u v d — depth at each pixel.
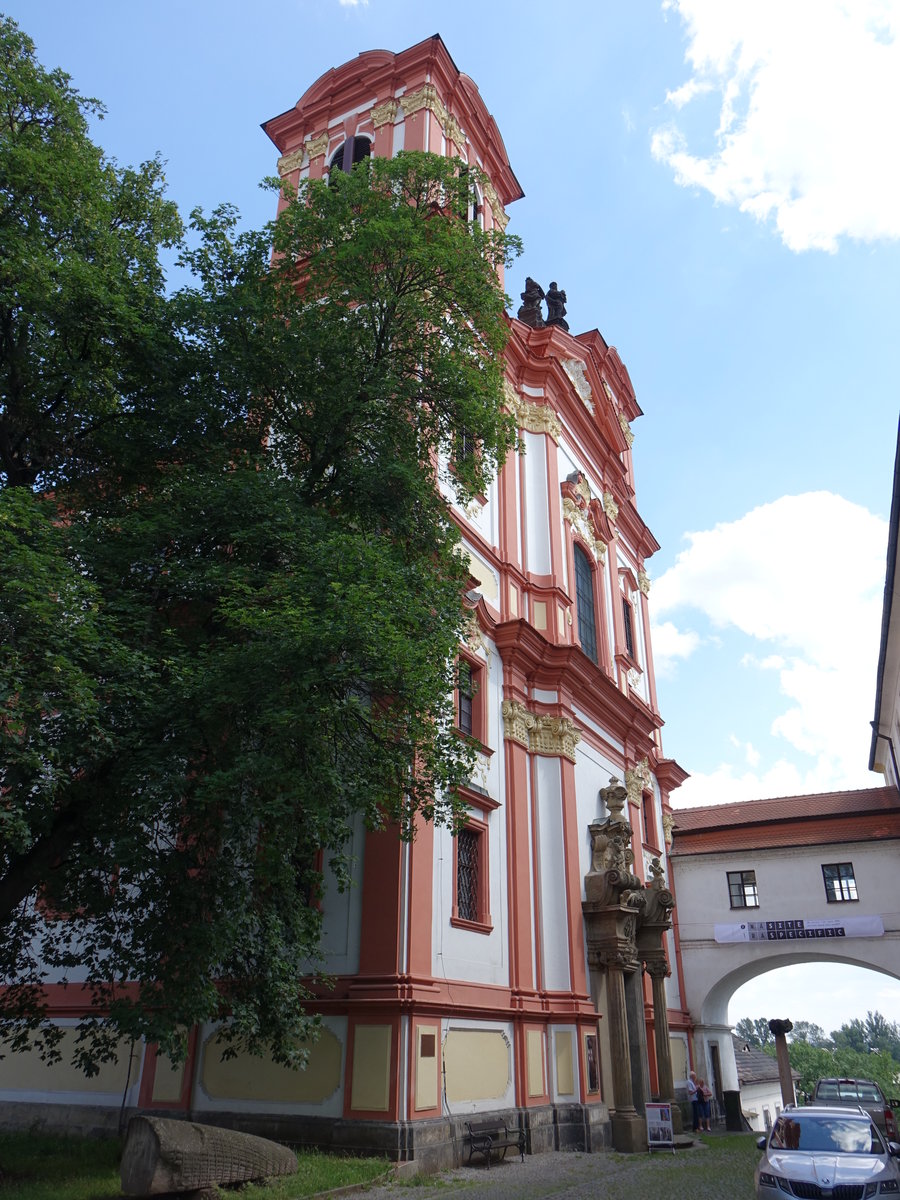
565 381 24.23
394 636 9.51
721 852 28.42
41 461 12.04
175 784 8.91
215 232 13.38
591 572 24.91
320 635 8.99
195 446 12.19
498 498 20.83
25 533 9.42
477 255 13.55
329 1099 12.55
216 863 9.91
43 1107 14.83
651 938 21.23
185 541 11.05
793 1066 96.75
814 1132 10.77
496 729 17.92
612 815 20.39
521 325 23.16
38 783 8.27
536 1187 11.53
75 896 10.15
